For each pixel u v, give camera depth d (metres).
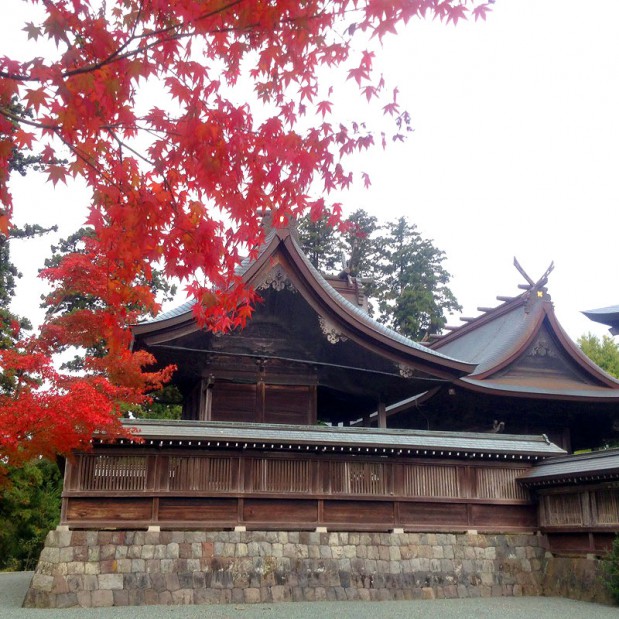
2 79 7.01
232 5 7.10
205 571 19.50
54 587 18.17
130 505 19.59
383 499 21.64
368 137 8.92
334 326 24.33
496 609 18.50
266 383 24.41
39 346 17.33
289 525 20.67
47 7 6.75
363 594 20.56
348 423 35.84
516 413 31.22
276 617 16.42
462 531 22.27
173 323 22.25
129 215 8.38
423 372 25.56
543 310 32.50
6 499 36.16
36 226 35.28
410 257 66.19
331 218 10.08
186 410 27.16
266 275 23.70
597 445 36.09
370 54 8.34
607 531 20.31
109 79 7.38
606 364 61.44
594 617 17.12
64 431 15.38
